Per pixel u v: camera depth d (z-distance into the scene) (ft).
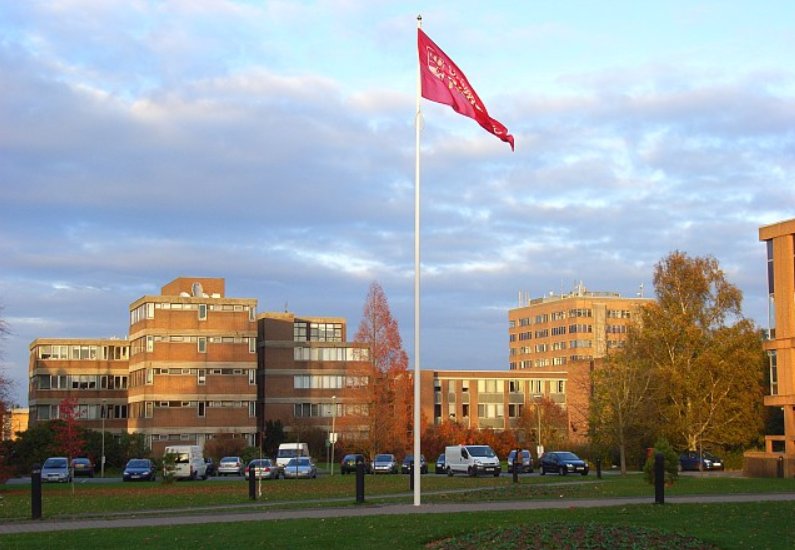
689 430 236.84
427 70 95.66
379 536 66.49
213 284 357.00
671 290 249.55
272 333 357.41
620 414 213.66
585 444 317.63
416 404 96.48
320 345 362.33
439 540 65.31
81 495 151.94
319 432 336.49
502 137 98.32
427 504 100.99
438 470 235.40
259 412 355.97
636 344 238.89
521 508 90.68
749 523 75.00
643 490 129.08
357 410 270.26
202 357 322.34
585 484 150.10
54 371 348.59
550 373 428.97
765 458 187.42
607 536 60.03
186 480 215.31
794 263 195.00
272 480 207.00
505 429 384.68
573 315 579.89
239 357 326.44
